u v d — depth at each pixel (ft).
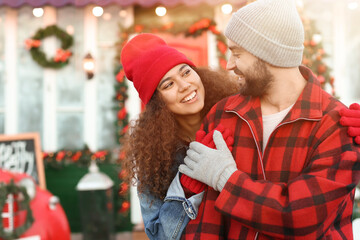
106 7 14.76
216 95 5.99
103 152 14.57
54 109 14.83
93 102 14.85
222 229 4.39
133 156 5.57
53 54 14.69
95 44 14.80
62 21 14.75
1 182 9.29
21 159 13.56
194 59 14.80
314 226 3.62
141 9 14.84
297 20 4.15
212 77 6.07
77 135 14.85
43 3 13.19
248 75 4.21
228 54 14.57
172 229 4.75
